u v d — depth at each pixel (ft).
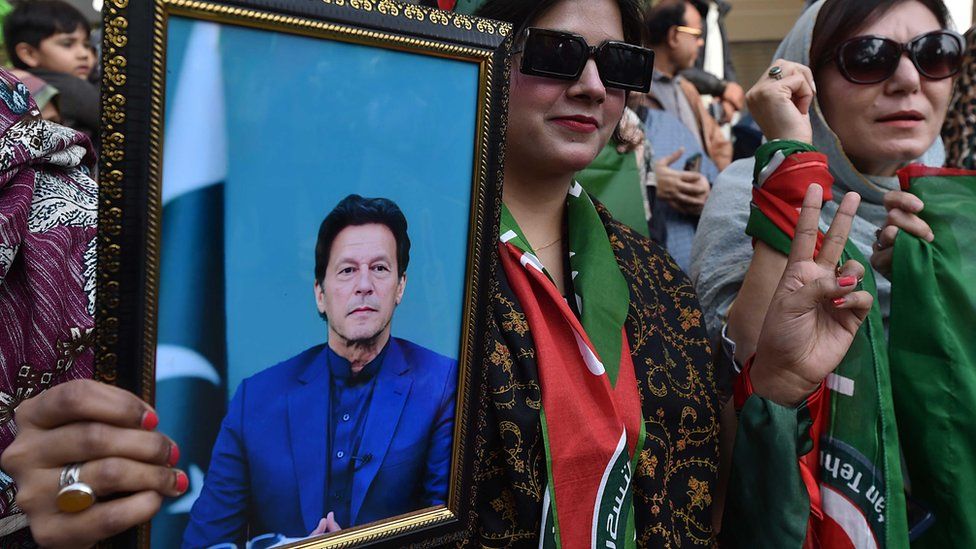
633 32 3.69
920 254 4.45
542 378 3.31
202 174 2.29
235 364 2.42
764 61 20.03
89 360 2.99
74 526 2.18
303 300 2.52
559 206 3.89
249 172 2.36
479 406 2.94
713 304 4.84
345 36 2.43
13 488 2.81
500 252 3.47
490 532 3.23
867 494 4.07
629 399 3.56
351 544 2.67
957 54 4.84
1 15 9.50
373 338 2.68
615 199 6.19
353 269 2.60
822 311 3.91
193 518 2.42
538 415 3.28
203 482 2.42
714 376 4.28
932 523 4.40
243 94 2.32
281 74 2.37
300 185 2.46
